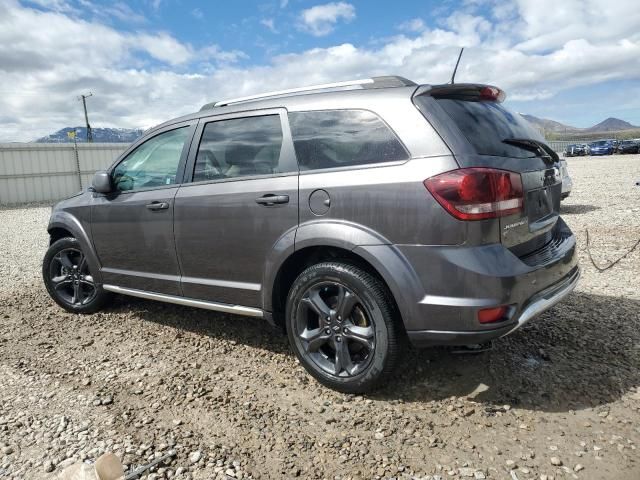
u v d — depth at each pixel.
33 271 6.70
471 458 2.29
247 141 3.30
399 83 2.85
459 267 2.43
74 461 2.35
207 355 3.56
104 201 4.11
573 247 3.10
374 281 2.70
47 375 3.31
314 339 2.96
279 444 2.46
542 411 2.64
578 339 3.47
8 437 2.58
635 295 4.35
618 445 2.33
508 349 3.37
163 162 3.78
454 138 2.54
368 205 2.66
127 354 3.63
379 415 2.68
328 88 3.10
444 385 2.96
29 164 21.09
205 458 2.36
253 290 3.21
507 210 2.50
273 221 3.03
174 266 3.67
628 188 12.91
